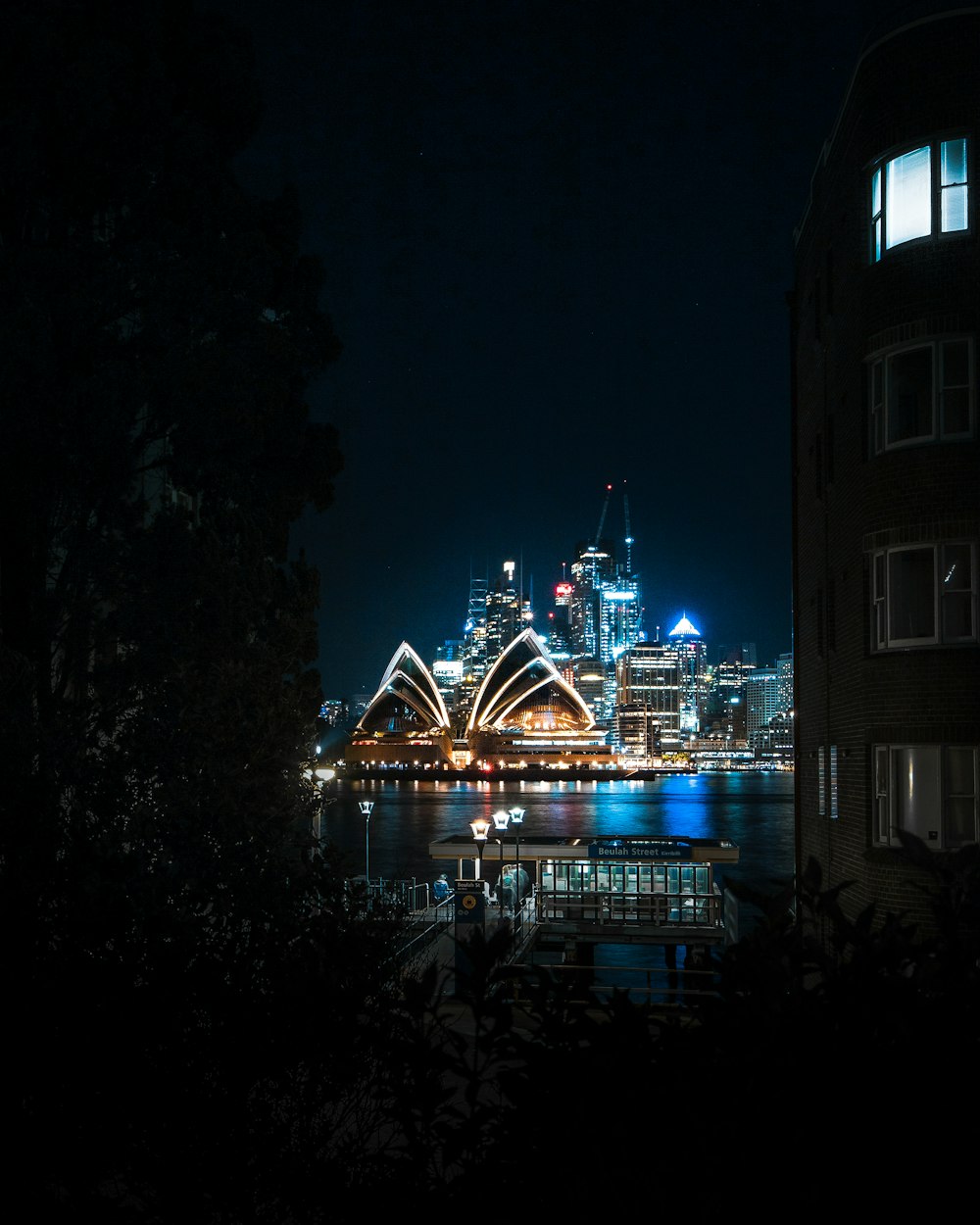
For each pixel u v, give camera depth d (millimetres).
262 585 24031
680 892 34469
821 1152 3084
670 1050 3391
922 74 22078
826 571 27406
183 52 28266
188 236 24969
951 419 21484
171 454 27594
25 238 25938
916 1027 3133
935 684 21172
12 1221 4809
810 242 30516
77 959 5059
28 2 25078
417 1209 3727
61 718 17672
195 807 11305
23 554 23812
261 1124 4973
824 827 27375
